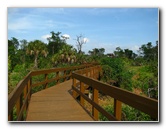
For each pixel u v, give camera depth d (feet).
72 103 23.97
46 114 19.22
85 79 20.52
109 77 93.35
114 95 12.10
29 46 135.74
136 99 9.34
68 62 125.49
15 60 129.18
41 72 30.78
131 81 95.76
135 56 239.71
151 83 88.12
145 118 42.11
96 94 17.28
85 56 152.35
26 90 20.62
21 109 14.46
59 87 36.47
